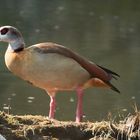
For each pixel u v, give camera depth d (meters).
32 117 10.98
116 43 27.94
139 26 32.56
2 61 21.94
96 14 35.91
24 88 18.67
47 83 11.53
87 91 18.70
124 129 10.79
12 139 10.23
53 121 10.94
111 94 18.39
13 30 11.70
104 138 10.64
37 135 10.42
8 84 19.11
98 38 28.95
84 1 40.03
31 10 35.47
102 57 24.64
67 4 38.62
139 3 39.56
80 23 32.94
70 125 10.70
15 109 16.14
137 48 26.78
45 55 11.40
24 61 11.45
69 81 11.59
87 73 11.70
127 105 17.06
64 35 29.19
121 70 22.23
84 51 25.80
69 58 11.54
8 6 36.28
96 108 16.55
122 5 38.94
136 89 19.30
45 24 31.81
